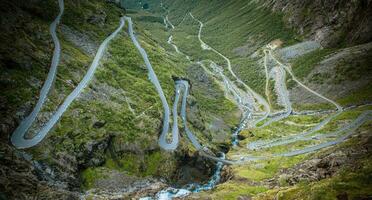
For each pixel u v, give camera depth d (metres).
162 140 158.62
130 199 130.50
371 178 92.69
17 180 112.88
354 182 93.25
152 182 143.25
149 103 177.62
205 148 169.62
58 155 131.75
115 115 159.12
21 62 155.25
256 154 170.62
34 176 120.25
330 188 93.25
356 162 108.88
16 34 169.38
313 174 121.06
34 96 147.38
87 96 160.50
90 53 198.75
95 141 143.12
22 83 148.00
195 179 152.75
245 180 139.88
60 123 141.50
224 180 149.50
